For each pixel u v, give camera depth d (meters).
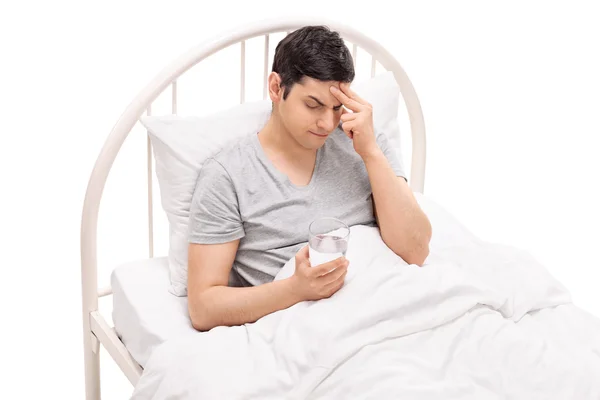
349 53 2.79
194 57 3.09
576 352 2.83
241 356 2.65
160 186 3.07
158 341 2.86
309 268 2.69
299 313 2.69
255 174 2.90
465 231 3.37
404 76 3.53
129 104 3.05
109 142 3.04
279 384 2.57
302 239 2.94
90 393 3.37
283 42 2.80
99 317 3.21
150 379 2.71
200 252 2.84
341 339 2.60
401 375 2.54
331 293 2.73
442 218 3.37
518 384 2.62
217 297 2.79
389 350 2.62
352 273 2.80
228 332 2.73
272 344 2.66
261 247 2.92
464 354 2.66
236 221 2.87
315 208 2.96
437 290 2.73
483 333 2.71
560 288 3.11
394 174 2.98
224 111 3.12
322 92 2.74
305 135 2.81
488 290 2.82
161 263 3.21
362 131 2.89
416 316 2.69
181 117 3.06
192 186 3.00
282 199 2.92
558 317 3.01
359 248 2.89
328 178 3.00
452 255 3.18
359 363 2.57
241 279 3.00
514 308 2.98
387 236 2.97
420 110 3.62
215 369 2.62
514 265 3.15
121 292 3.07
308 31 2.76
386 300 2.68
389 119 3.37
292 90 2.76
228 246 2.86
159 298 3.03
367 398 2.51
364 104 2.90
